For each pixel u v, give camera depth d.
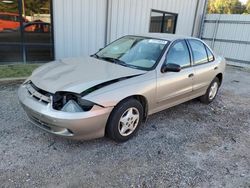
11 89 5.23
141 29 9.84
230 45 11.93
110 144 3.38
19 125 3.69
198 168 3.05
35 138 3.37
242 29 11.39
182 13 11.34
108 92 3.05
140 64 3.79
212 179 2.87
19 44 7.63
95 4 8.20
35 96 3.15
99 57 4.23
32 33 7.69
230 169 3.10
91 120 2.91
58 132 2.96
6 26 7.36
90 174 2.76
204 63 4.80
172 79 3.90
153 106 3.75
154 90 3.60
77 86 2.99
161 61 3.78
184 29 11.85
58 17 7.67
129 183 2.67
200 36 12.91
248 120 4.82
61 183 2.58
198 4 11.90
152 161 3.10
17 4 7.32
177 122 4.33
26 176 2.64
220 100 5.93
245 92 6.98
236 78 8.91
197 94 4.86
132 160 3.08
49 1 7.45
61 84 3.07
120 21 9.04
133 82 3.35
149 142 3.54
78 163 2.93
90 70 3.47
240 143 3.82
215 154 3.41
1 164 2.79
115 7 8.70
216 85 5.48
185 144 3.60
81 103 2.91
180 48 4.23
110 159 3.06
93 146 3.29
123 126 3.35
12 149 3.08
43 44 7.88
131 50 4.15
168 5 10.51
